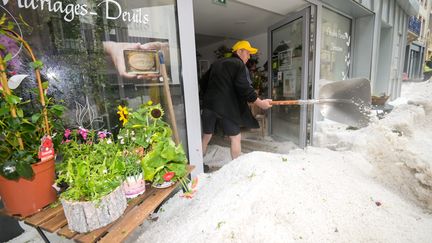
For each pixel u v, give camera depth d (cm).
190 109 178
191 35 170
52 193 97
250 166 161
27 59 121
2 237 127
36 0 120
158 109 122
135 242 119
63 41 131
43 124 95
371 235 108
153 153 108
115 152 102
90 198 80
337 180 152
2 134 86
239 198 127
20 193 88
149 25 160
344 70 396
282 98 356
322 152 229
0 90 82
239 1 274
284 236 106
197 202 143
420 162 146
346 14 366
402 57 630
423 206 139
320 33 298
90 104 145
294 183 142
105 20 143
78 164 87
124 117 132
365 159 201
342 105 222
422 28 1090
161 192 108
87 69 141
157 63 167
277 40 352
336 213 121
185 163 120
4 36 113
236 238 104
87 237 78
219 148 326
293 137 339
